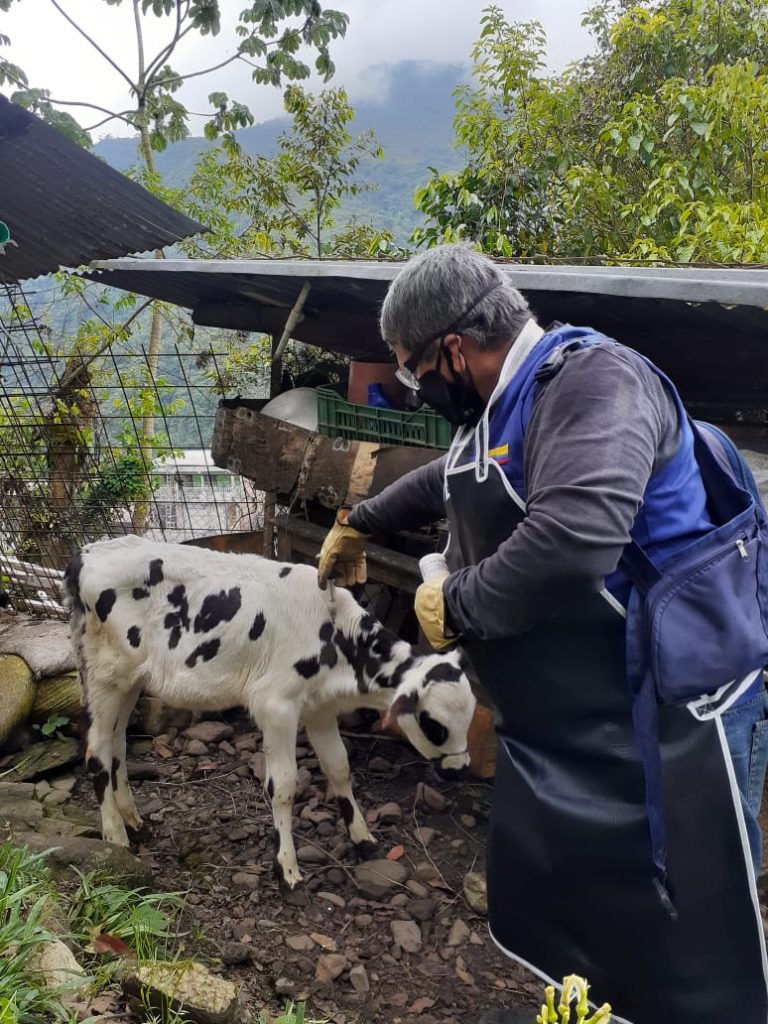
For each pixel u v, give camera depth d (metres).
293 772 3.41
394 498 2.67
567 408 1.76
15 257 4.85
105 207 4.83
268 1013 2.71
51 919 2.66
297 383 5.77
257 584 3.49
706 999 1.89
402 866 3.51
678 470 1.89
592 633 1.91
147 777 4.18
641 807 1.90
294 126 9.69
